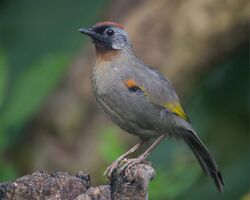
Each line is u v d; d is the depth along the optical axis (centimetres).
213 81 1516
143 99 1182
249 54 1528
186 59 1528
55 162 1511
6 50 1495
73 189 955
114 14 1541
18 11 1516
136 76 1185
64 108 1514
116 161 1099
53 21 1517
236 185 1389
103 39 1207
